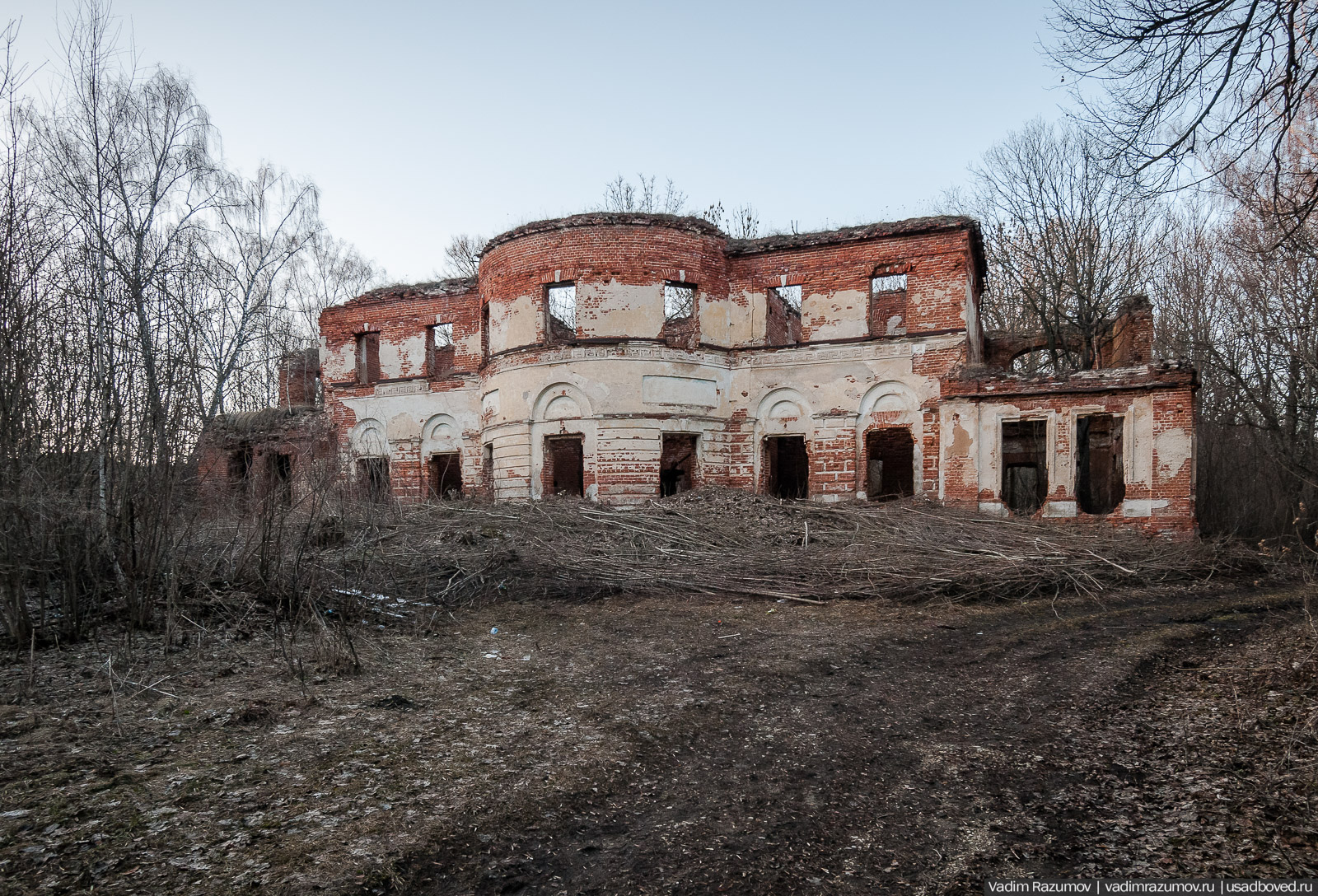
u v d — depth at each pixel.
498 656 9.32
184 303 10.11
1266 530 23.16
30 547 8.24
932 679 8.38
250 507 10.95
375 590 11.81
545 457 23.20
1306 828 4.64
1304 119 11.55
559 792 5.33
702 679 8.34
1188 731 6.40
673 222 23.09
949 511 18.56
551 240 23.16
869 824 4.98
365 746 6.09
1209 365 27.50
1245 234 21.05
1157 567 14.72
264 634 9.50
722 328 24.02
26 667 7.71
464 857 4.47
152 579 9.21
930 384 22.17
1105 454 26.14
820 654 9.38
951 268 22.19
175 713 6.70
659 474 22.61
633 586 13.41
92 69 12.26
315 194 26.47
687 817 5.10
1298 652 8.22
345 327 29.70
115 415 9.07
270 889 3.97
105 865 4.15
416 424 28.39
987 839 4.71
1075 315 28.84
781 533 16.94
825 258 23.47
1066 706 7.30
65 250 9.42
